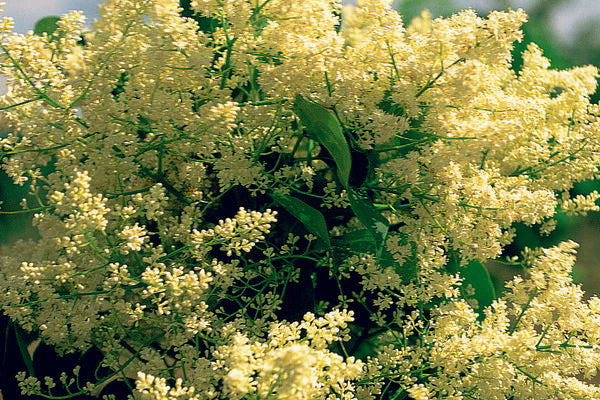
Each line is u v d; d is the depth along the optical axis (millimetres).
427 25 805
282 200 694
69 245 554
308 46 628
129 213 602
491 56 660
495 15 665
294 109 660
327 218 819
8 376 755
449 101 641
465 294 873
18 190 882
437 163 644
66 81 664
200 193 697
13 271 641
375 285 702
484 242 712
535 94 819
